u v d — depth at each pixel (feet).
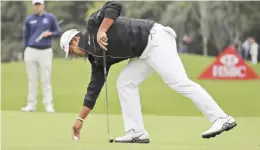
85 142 74.79
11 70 287.89
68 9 611.06
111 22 71.10
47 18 140.15
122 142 76.02
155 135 85.71
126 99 76.13
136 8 597.52
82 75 263.08
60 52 436.35
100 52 72.54
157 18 612.70
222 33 578.25
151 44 72.02
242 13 585.63
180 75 72.33
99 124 101.60
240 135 85.10
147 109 161.68
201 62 312.71
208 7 569.23
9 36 630.33
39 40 139.85
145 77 76.38
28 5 610.24
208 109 71.77
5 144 71.87
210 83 241.35
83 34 73.61
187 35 608.60
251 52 473.26
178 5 598.75
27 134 83.97
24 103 176.55
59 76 259.39
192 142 76.54
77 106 167.84
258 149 67.82
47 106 142.51
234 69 261.24
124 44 72.02
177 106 167.63
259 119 110.73
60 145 70.74
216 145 72.38
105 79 74.33
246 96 190.49
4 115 115.85
